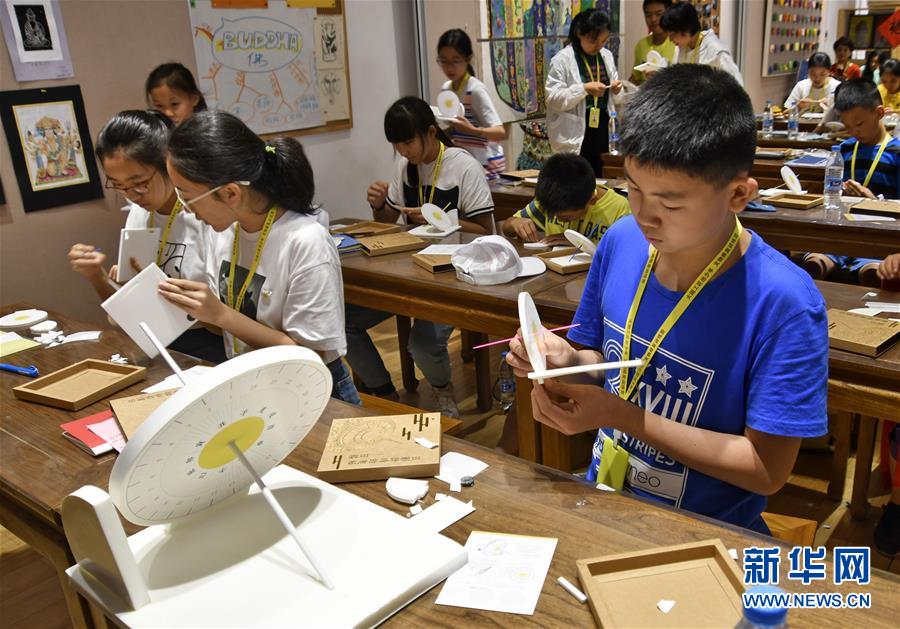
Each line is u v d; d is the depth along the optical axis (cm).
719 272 113
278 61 418
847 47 866
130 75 346
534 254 277
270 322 189
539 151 616
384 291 268
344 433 135
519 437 225
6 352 204
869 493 254
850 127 362
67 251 331
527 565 98
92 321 345
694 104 94
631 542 102
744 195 101
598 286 139
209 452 93
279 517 97
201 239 219
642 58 593
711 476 117
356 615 87
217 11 382
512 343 120
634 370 124
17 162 308
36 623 213
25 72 306
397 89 502
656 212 100
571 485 117
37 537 132
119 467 85
